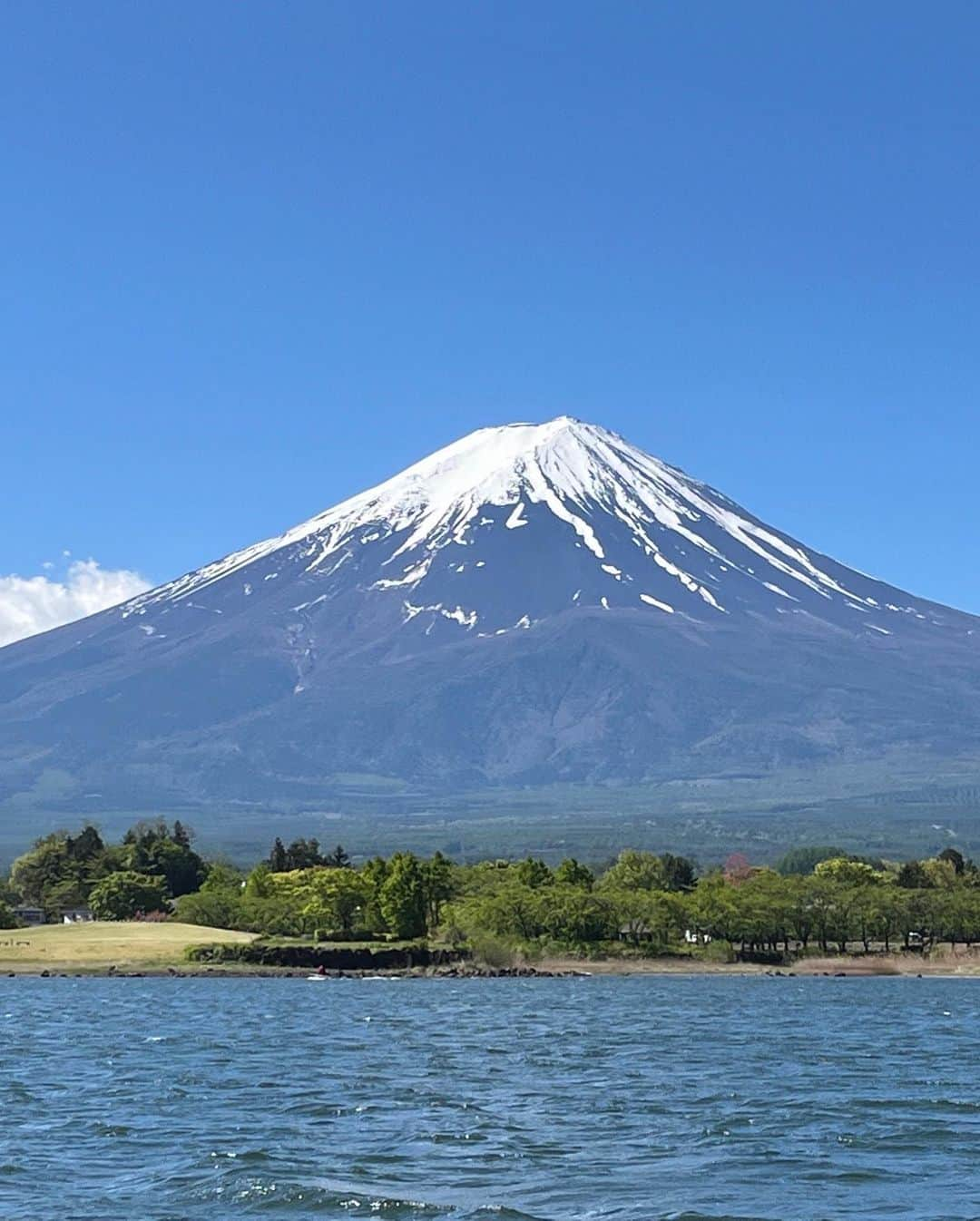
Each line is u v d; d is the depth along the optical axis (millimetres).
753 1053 97938
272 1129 64188
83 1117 68000
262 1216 48531
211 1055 95812
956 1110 70875
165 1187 52156
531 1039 107812
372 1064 90062
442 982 190625
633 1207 49844
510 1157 58094
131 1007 141375
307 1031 114688
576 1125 65812
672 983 189750
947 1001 154625
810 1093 77000
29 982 186375
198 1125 65500
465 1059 93562
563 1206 50094
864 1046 103125
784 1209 49812
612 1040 107250
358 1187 52469
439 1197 51188
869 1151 60094
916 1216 49031
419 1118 67688
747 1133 64000
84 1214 48688
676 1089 78188
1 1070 87375
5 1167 55812
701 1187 53125
